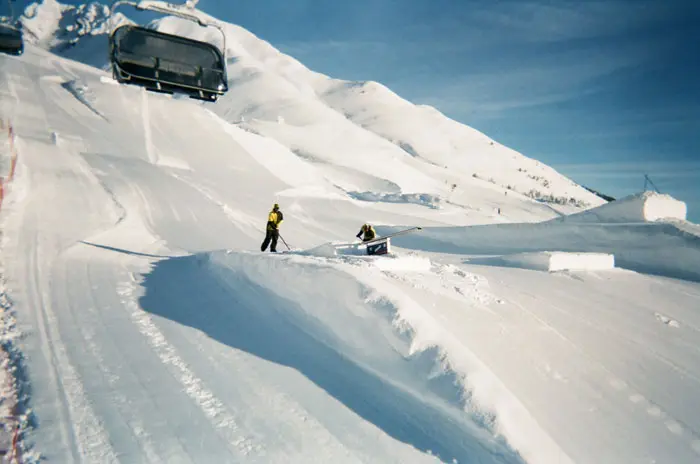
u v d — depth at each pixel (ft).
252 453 13.41
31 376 16.14
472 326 21.85
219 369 18.31
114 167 86.17
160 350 19.53
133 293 27.40
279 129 471.21
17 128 92.53
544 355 20.95
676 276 46.11
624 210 58.03
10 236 36.32
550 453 14.05
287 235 70.28
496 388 16.02
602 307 30.30
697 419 18.02
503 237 64.59
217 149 130.62
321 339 20.76
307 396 16.79
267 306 24.68
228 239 57.77
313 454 13.70
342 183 302.45
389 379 17.61
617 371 21.03
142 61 24.02
